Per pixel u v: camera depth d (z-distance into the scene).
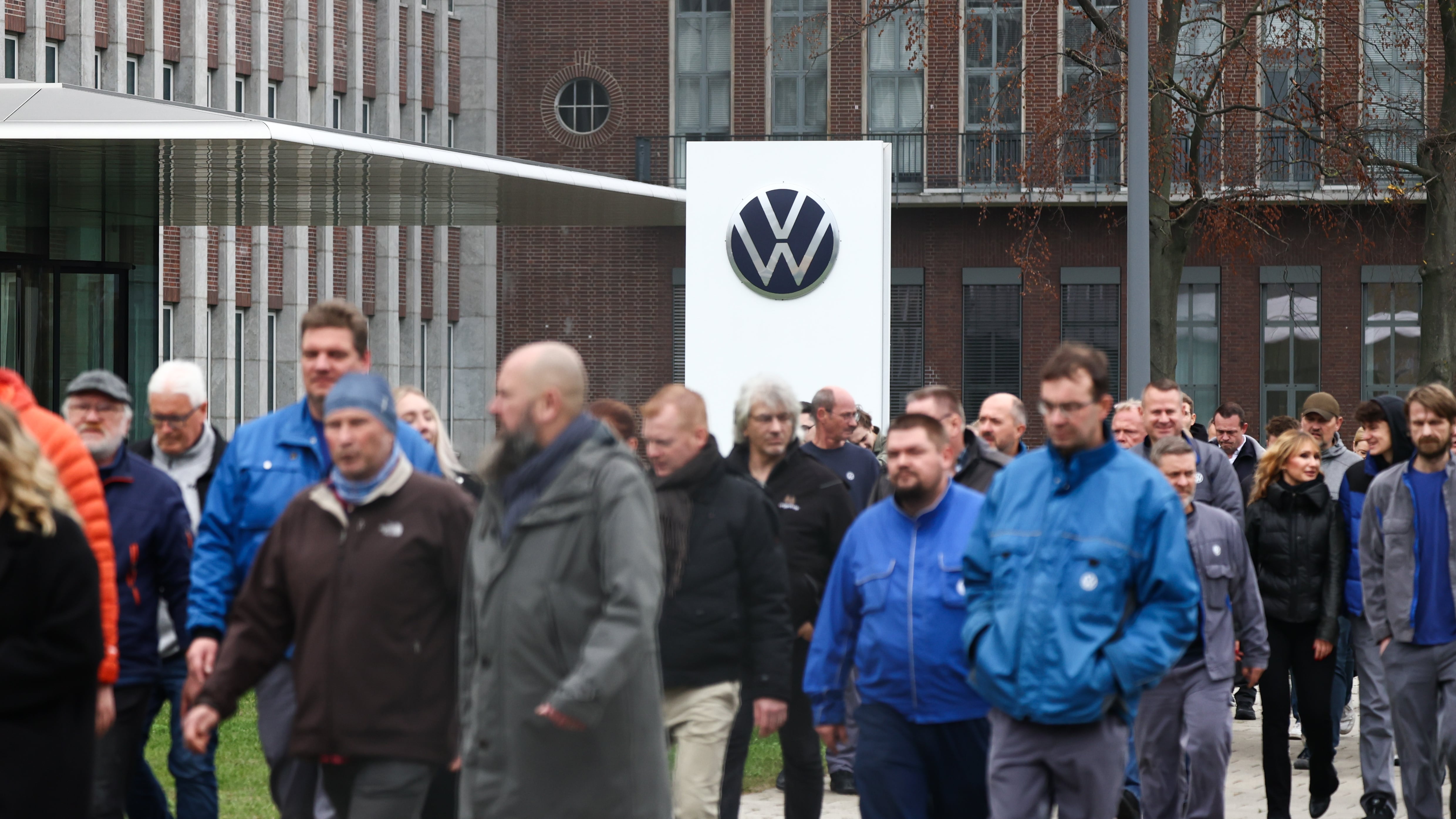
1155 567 17.86
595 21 126.44
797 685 24.53
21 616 15.26
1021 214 90.44
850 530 20.98
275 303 106.19
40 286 63.66
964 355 123.31
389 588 17.31
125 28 94.00
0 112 52.03
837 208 53.94
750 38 125.44
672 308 126.69
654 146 126.12
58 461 18.66
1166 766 25.20
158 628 21.66
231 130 49.59
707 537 21.44
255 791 30.64
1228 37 84.12
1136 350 47.25
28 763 15.24
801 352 54.16
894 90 124.38
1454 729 25.53
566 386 16.11
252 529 20.17
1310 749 30.00
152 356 66.81
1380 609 26.39
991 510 18.88
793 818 24.70
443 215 78.06
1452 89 79.81
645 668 16.12
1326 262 120.69
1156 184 76.19
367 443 17.30
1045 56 91.56
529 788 15.90
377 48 115.69
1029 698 17.91
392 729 17.23
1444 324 78.12
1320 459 30.56
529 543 15.99
